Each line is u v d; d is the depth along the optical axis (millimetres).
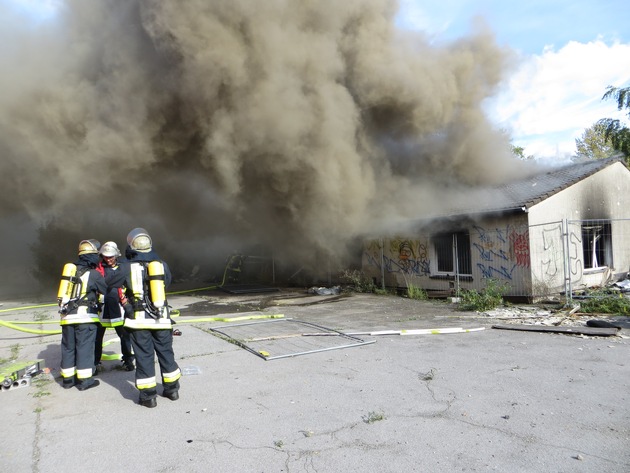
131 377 4711
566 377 4309
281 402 3807
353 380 4344
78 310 4285
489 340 5973
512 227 9828
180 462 2814
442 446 2963
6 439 3174
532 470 2648
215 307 10180
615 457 2775
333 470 2689
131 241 3865
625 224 12508
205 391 4121
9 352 5875
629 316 7590
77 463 2816
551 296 9828
